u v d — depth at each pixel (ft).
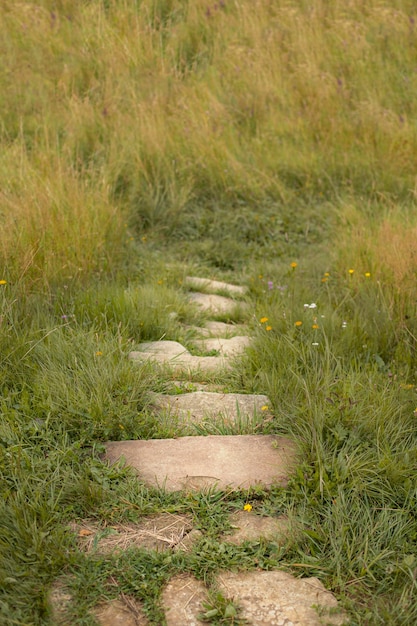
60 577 8.76
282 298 18.89
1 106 33.12
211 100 32.86
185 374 14.61
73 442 11.58
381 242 20.03
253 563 9.14
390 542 9.37
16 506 9.52
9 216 19.15
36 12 40.96
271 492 10.45
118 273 20.38
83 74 36.11
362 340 15.61
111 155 28.09
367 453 10.91
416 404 12.43
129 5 41.68
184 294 20.71
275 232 25.86
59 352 13.74
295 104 33.37
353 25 38.86
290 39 38.09
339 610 8.35
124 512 10.02
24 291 16.15
